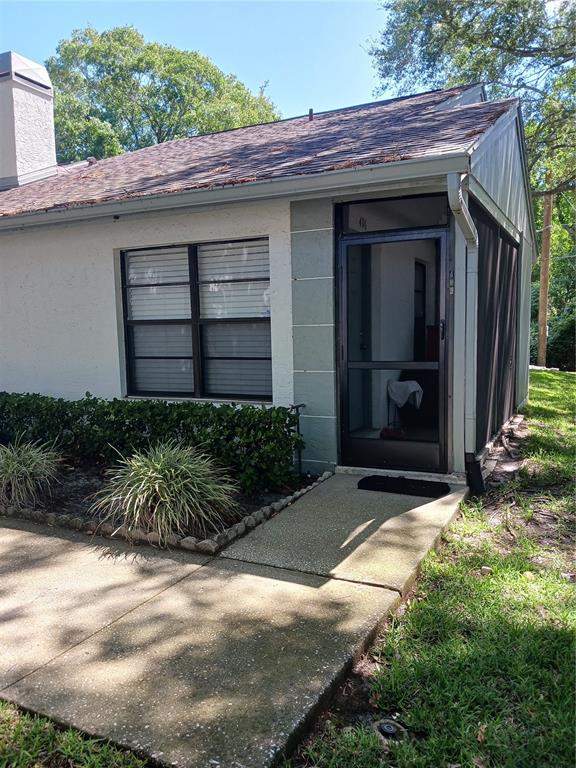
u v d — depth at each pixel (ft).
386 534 12.87
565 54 52.65
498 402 22.97
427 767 6.48
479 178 16.60
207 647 8.71
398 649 8.77
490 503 15.70
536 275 86.74
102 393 22.44
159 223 20.33
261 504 15.89
